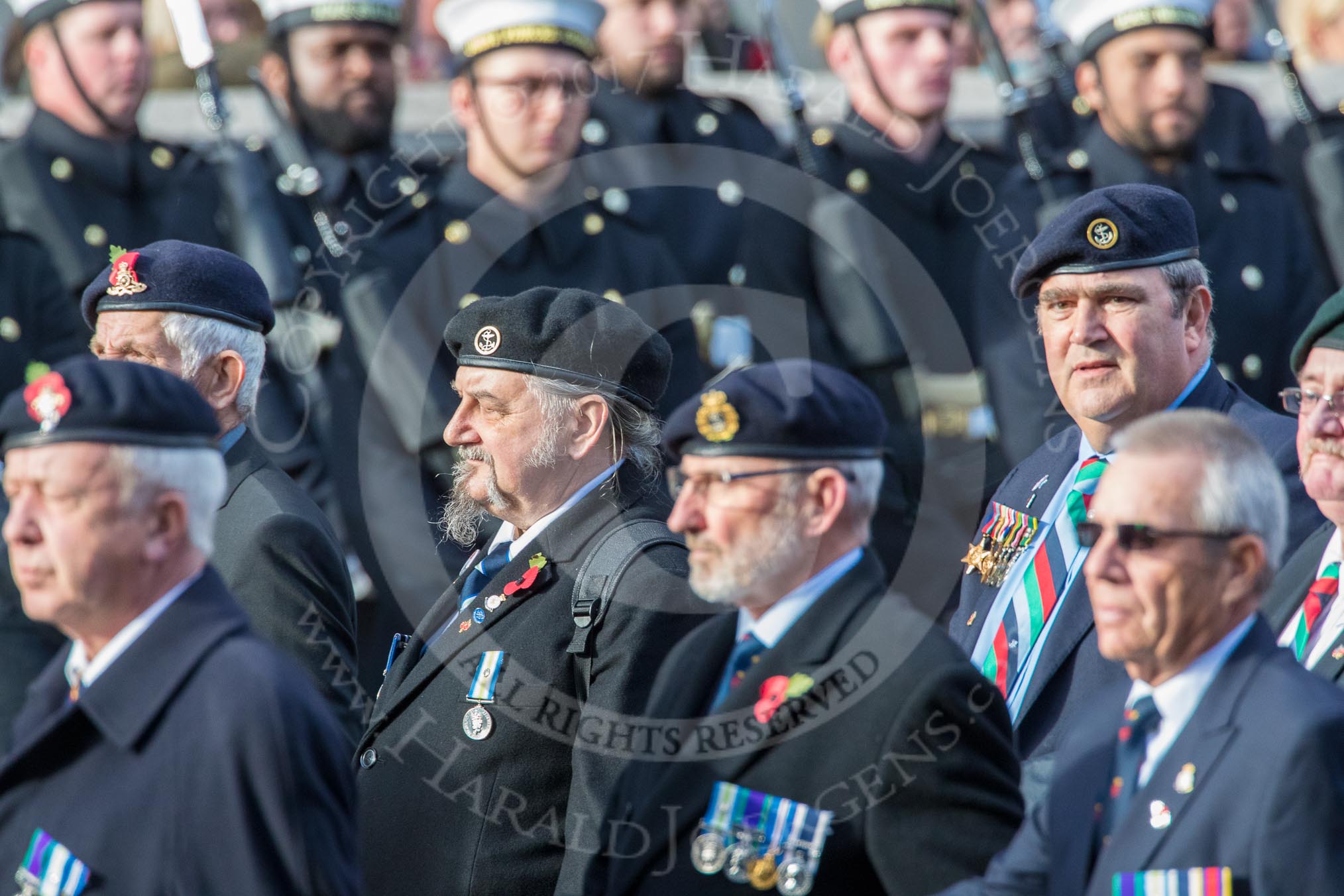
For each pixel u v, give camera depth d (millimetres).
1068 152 21391
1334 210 22609
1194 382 13812
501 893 12414
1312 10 26828
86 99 21938
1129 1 20641
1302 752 9141
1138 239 13383
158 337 14555
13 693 16594
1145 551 9711
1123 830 9672
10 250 21438
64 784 10219
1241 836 9219
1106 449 13859
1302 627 11953
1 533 16375
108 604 10266
